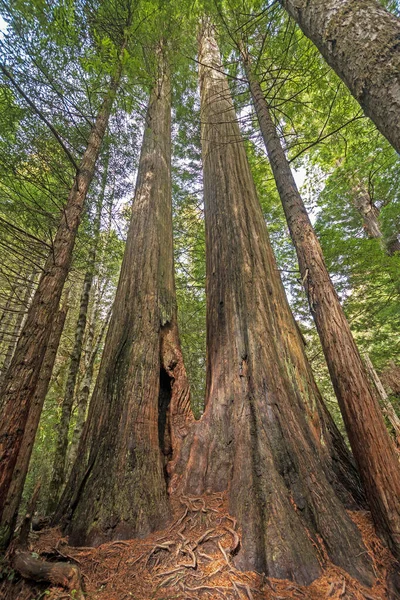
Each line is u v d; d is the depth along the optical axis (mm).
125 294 4016
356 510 2383
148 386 3186
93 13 3932
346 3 1899
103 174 5664
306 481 2422
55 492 4855
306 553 1992
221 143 5195
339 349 2518
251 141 6797
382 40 1590
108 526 2350
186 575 1941
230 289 3904
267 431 2709
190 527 2354
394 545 1946
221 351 3549
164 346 3729
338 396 2469
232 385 3203
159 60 4895
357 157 8242
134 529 2334
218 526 2291
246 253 4129
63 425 5535
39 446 9039
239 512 2301
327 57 1972
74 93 4152
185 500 2611
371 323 8148
